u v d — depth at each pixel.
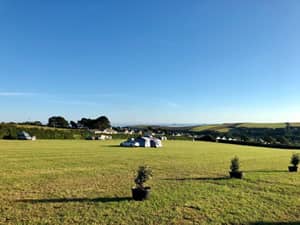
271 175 17.88
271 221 8.62
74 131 76.38
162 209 9.54
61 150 33.00
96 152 31.83
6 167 18.31
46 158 24.02
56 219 8.34
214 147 51.78
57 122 131.38
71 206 9.68
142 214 8.97
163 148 44.19
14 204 9.76
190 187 13.30
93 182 13.84
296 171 20.02
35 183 13.34
